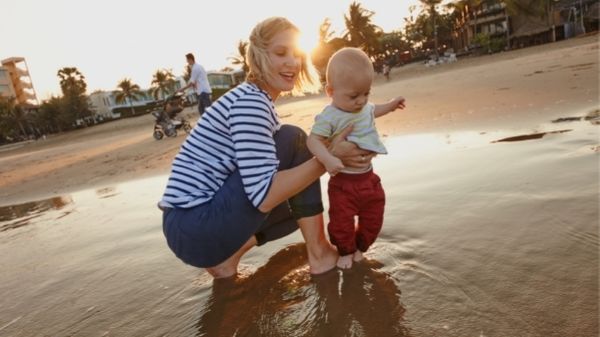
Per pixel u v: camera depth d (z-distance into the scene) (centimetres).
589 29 4688
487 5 5512
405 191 291
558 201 217
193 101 5806
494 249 180
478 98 794
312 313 158
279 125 193
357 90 182
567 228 186
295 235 248
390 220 239
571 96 582
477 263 172
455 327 135
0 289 249
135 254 266
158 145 1123
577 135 354
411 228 222
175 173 181
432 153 407
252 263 217
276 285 187
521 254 172
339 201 191
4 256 324
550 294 142
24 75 8419
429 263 180
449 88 1203
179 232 178
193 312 176
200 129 179
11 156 2317
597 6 4588
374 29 6169
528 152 331
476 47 5316
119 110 7600
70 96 6800
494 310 140
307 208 187
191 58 1066
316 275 191
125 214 387
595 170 255
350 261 193
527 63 1686
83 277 243
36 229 400
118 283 223
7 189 807
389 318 146
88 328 180
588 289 141
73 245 316
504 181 268
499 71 1517
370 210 195
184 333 161
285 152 189
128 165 806
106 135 2962
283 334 148
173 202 177
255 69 185
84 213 434
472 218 219
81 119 6831
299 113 1223
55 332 182
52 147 2605
